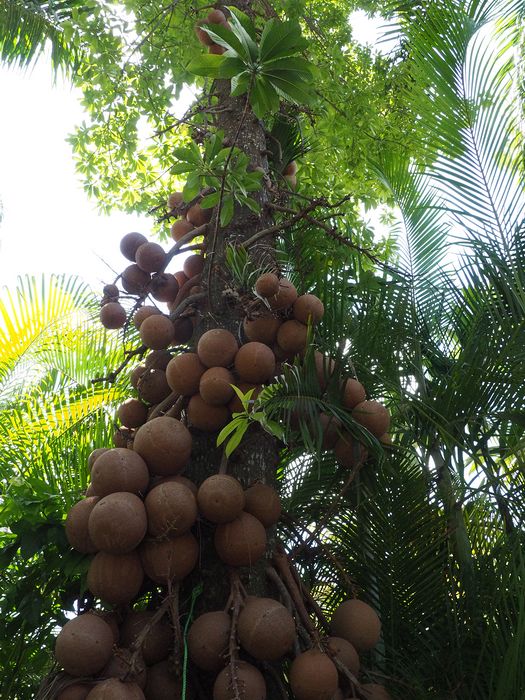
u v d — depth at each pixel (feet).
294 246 12.68
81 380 15.01
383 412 9.39
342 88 18.22
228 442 8.45
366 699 8.02
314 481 11.29
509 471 10.29
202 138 11.64
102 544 7.63
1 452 12.60
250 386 8.89
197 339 10.00
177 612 7.82
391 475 10.34
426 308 13.11
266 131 12.49
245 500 8.56
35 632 10.95
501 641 8.87
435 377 12.15
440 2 14.69
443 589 9.86
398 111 18.03
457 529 10.21
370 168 15.69
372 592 10.18
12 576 11.05
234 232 10.53
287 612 7.89
